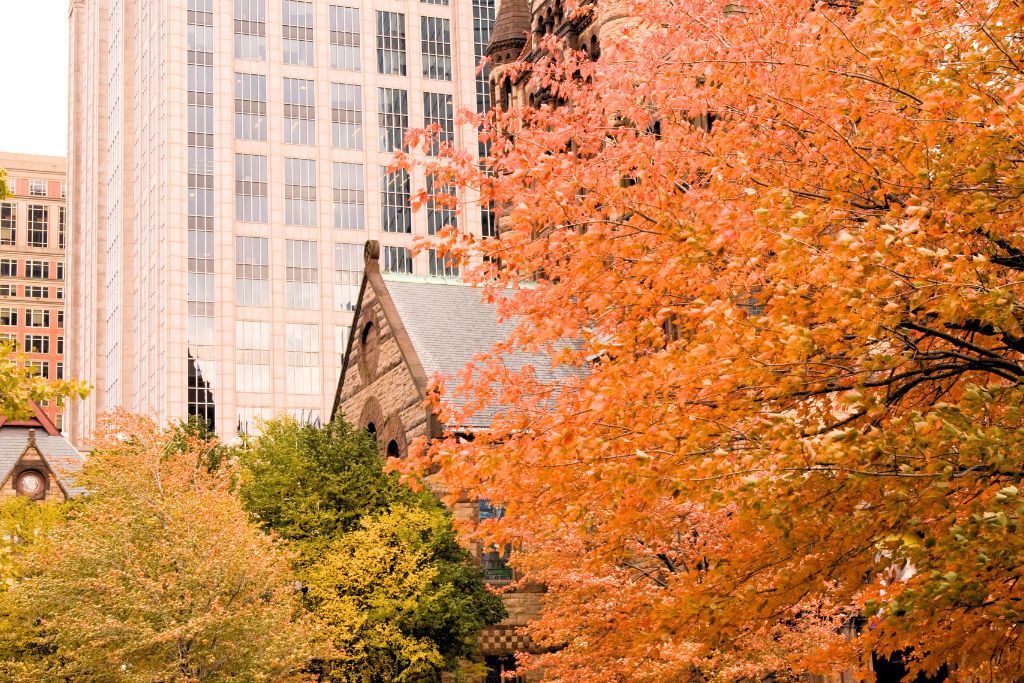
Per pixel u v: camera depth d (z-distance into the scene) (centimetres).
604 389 1172
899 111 1262
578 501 1303
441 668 3928
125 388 13862
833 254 1091
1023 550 1048
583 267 1394
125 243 14350
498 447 1344
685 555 2280
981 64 1140
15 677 3531
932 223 1159
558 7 6178
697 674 2273
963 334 1296
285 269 12775
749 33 1562
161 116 12950
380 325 4962
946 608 1148
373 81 13575
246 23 13175
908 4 1238
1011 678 1395
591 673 2347
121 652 3250
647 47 1745
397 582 3862
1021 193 1123
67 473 5031
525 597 4181
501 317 1642
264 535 3659
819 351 1164
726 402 1172
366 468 4206
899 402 1303
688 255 1214
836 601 1410
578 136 1748
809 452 1099
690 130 1652
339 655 3703
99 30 16488
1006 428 1098
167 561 3494
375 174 13312
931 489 1082
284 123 13100
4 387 1825
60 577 3512
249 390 12375
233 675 3431
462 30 14050
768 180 1416
